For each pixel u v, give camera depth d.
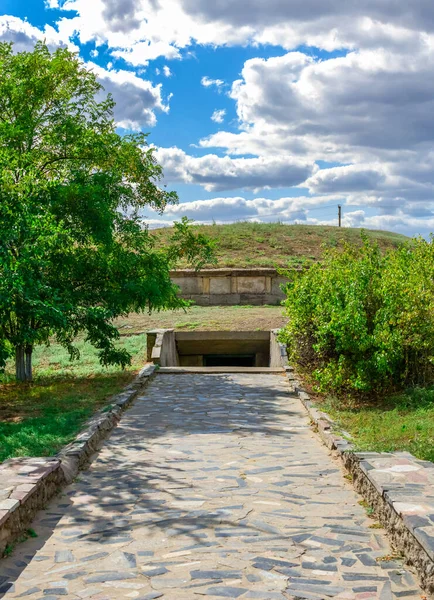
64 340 16.22
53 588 4.13
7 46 15.61
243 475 7.20
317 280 14.34
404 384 12.50
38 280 12.64
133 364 19.16
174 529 5.27
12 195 11.95
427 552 4.05
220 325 24.53
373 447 7.43
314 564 4.45
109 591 4.03
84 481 7.07
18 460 6.83
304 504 6.02
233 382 15.98
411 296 12.30
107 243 14.83
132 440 9.40
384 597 3.90
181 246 17.44
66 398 12.89
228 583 4.11
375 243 15.51
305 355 14.73
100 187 14.62
